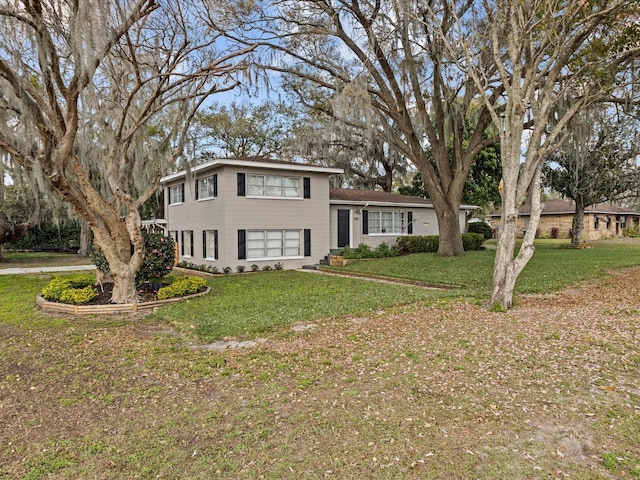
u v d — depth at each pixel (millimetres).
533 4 7355
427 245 19891
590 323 6434
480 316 7203
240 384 4512
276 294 10133
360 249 17953
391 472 2867
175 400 4160
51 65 7035
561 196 22484
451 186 17328
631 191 20875
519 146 7609
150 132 16906
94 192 8812
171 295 9664
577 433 3281
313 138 21312
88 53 6820
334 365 4984
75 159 8422
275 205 16250
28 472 2998
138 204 9469
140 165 10602
